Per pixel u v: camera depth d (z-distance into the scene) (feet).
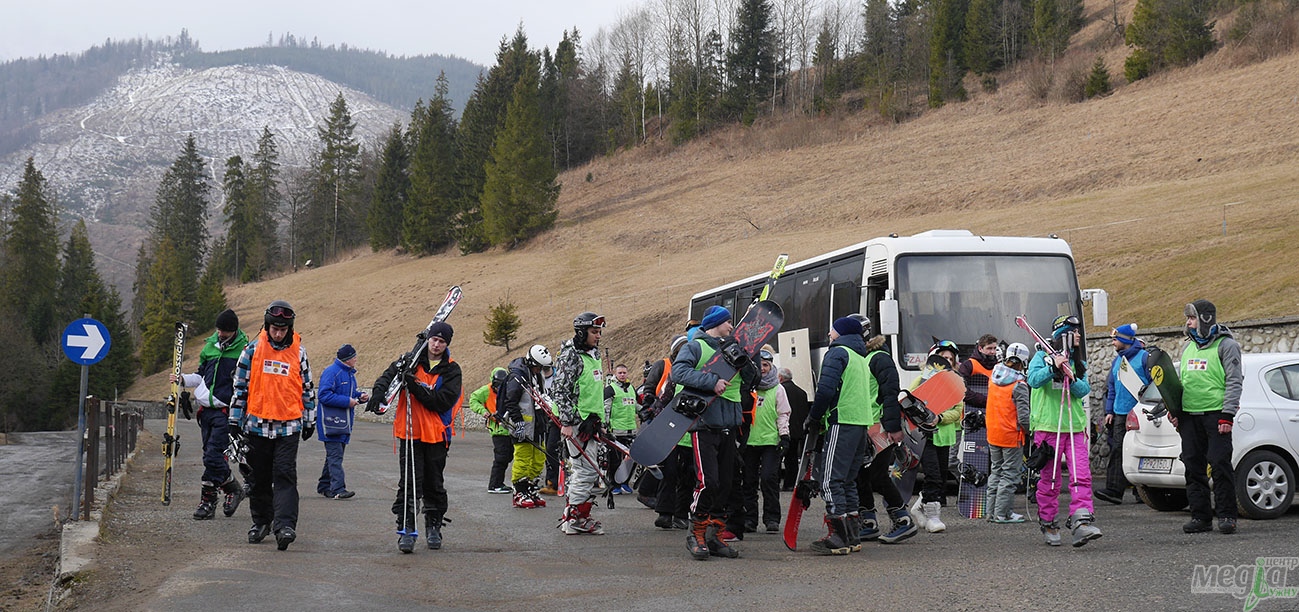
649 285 225.35
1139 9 339.16
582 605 22.40
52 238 378.32
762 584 24.45
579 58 512.22
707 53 467.93
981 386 39.06
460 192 376.27
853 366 29.32
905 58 422.00
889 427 29.60
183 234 469.98
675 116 448.65
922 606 21.27
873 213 246.88
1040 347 30.81
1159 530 32.60
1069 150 259.39
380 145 514.68
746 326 29.43
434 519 30.89
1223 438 30.81
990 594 22.26
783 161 358.64
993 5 408.67
